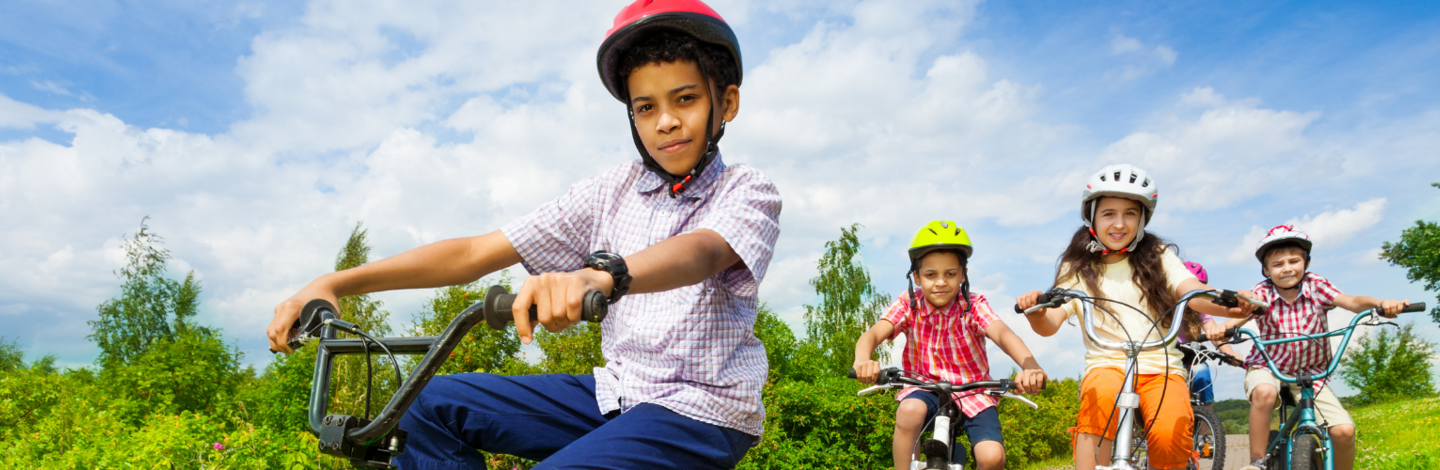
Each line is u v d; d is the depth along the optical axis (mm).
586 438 1513
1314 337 3943
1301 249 4676
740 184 1649
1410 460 7254
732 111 1754
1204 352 4453
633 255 1166
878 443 7988
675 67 1615
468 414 1699
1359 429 11062
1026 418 11969
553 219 1854
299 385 7723
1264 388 4535
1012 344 3719
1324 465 4219
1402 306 3723
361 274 1616
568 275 908
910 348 4191
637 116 1678
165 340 10195
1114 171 3654
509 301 931
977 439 3496
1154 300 3514
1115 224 3619
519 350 8484
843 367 13773
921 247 3953
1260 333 4820
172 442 4906
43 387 8844
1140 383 3400
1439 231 26172
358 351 1222
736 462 1681
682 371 1598
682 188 1686
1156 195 3631
